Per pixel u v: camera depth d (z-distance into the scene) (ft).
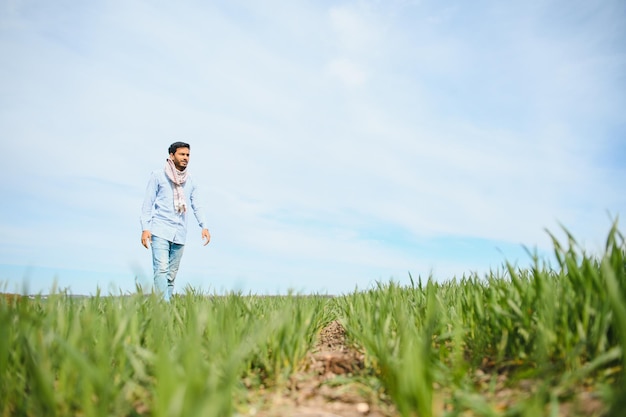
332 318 13.85
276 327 7.97
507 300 7.64
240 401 6.37
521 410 4.72
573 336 6.44
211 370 5.14
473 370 7.02
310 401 6.66
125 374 6.17
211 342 7.18
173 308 9.95
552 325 6.57
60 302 8.47
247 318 8.60
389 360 6.46
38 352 5.98
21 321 5.79
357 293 13.12
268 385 7.25
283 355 7.79
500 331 7.67
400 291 13.10
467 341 8.38
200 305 10.14
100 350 6.11
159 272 18.15
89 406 4.85
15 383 5.92
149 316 8.07
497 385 6.48
